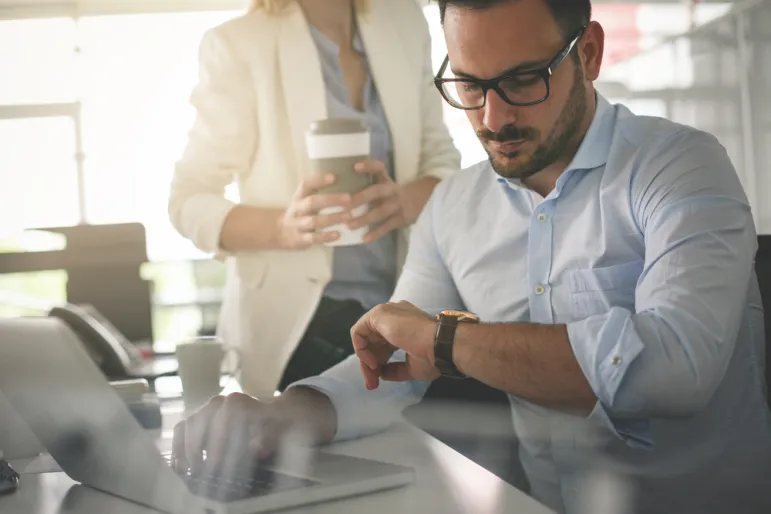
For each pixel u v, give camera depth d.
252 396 0.90
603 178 1.15
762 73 2.75
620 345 0.90
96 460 0.76
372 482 0.71
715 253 0.95
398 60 1.60
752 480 1.09
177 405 0.95
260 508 0.66
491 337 0.93
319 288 1.58
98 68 2.05
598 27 1.14
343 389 0.97
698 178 1.02
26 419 0.77
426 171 1.63
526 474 1.16
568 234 1.19
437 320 0.98
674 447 1.10
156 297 1.50
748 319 1.06
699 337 0.90
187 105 1.73
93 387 0.72
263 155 1.64
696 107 2.71
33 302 1.36
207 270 1.63
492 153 1.13
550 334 0.93
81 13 2.11
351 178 1.50
